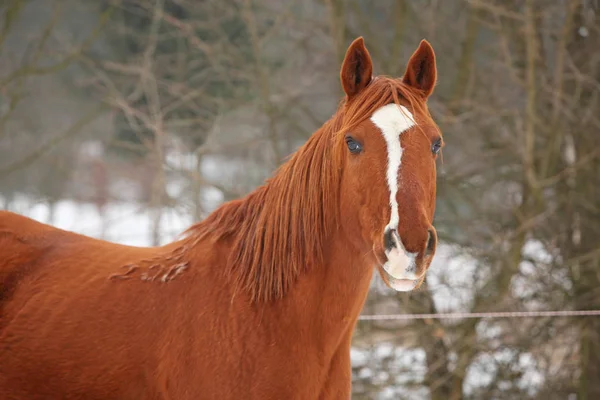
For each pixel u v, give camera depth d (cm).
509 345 1030
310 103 1443
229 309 407
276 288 408
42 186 2097
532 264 1066
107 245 479
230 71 1292
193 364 400
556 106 1027
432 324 1000
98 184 2048
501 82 1162
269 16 1312
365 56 397
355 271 408
